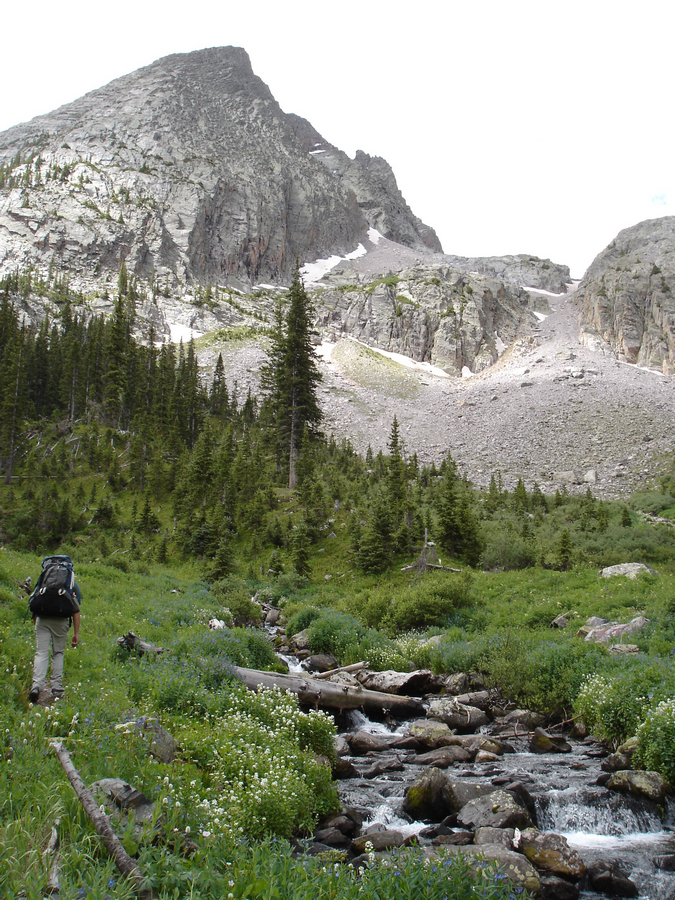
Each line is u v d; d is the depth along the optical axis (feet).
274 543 154.40
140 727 26.78
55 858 15.01
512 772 39.96
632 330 540.11
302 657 77.36
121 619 59.47
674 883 27.17
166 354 313.53
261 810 25.58
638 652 59.47
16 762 19.75
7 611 45.75
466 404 390.63
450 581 96.99
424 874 19.43
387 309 586.04
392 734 51.52
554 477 281.33
